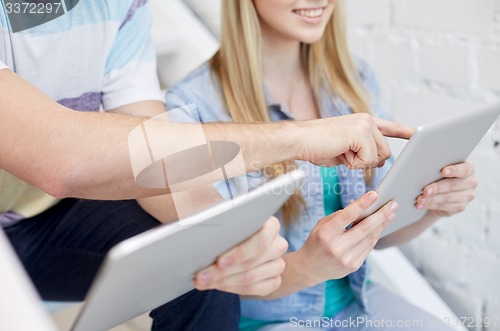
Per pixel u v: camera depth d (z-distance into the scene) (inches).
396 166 30.9
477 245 53.3
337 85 50.1
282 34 46.7
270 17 45.1
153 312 35.9
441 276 56.8
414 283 54.9
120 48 43.7
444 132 31.4
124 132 30.4
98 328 25.1
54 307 43.2
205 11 65.4
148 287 23.9
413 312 45.1
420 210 38.9
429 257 57.4
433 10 52.3
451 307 56.4
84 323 23.4
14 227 41.7
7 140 29.6
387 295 47.6
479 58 50.1
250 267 27.0
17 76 31.5
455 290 55.8
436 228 56.2
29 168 29.7
